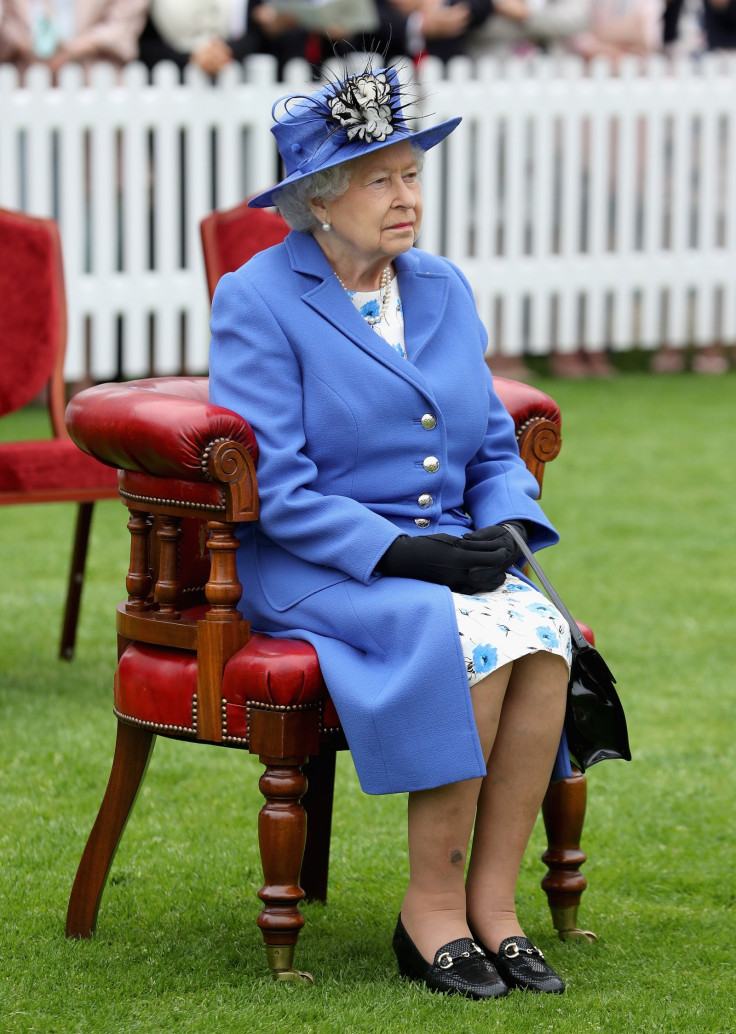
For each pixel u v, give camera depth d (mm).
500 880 8539
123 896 9656
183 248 26406
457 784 8141
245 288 8711
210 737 8344
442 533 8547
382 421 8641
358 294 8906
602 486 21875
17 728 12781
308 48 26031
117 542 19250
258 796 11578
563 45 30625
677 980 8570
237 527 8852
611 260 30000
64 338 14508
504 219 29141
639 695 13844
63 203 25250
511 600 8469
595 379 30297
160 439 8188
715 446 24453
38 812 11039
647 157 30000
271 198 8859
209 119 25906
